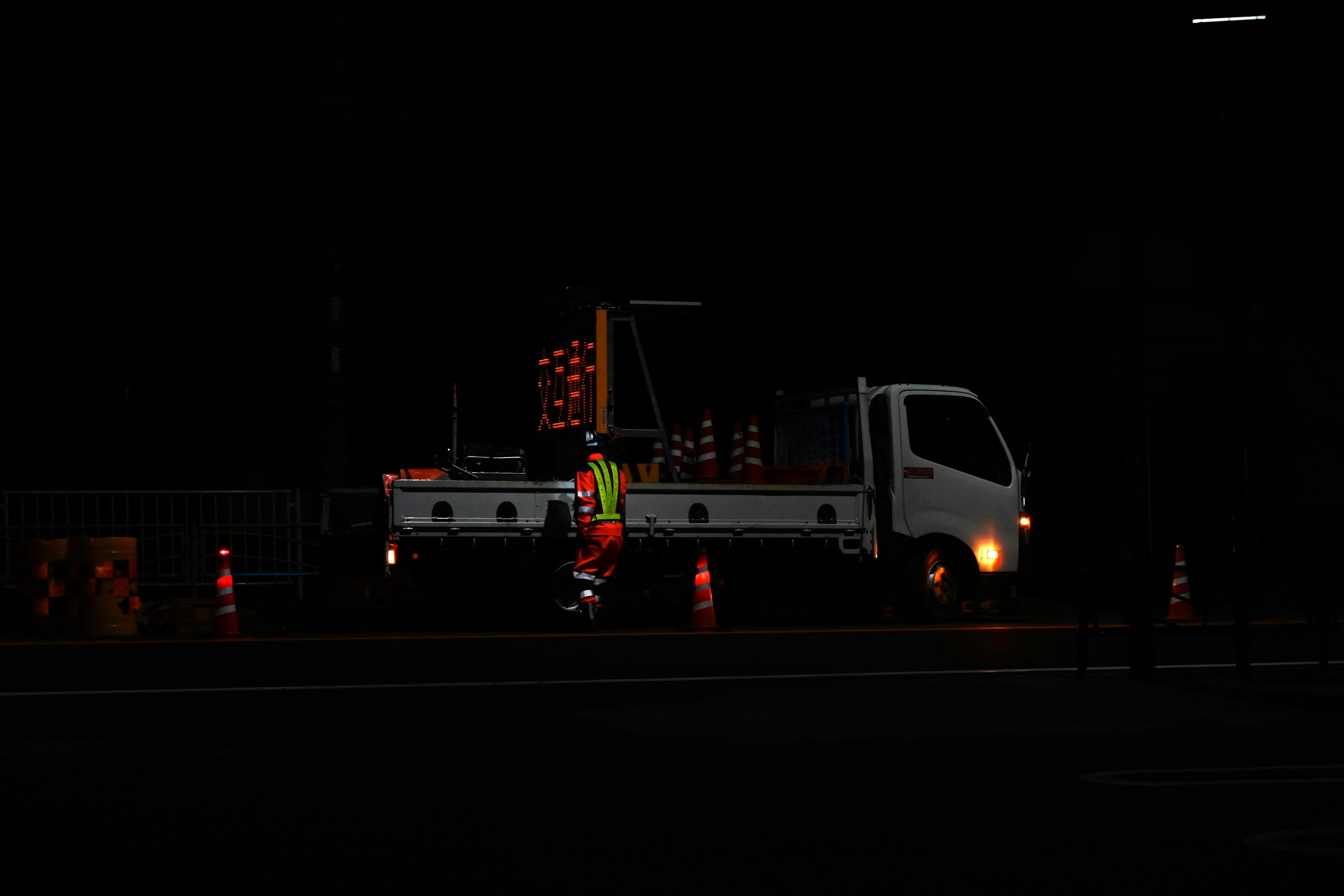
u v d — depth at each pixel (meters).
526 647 17.16
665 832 7.77
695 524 20.20
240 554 23.84
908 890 6.63
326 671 14.62
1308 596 18.69
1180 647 18.06
